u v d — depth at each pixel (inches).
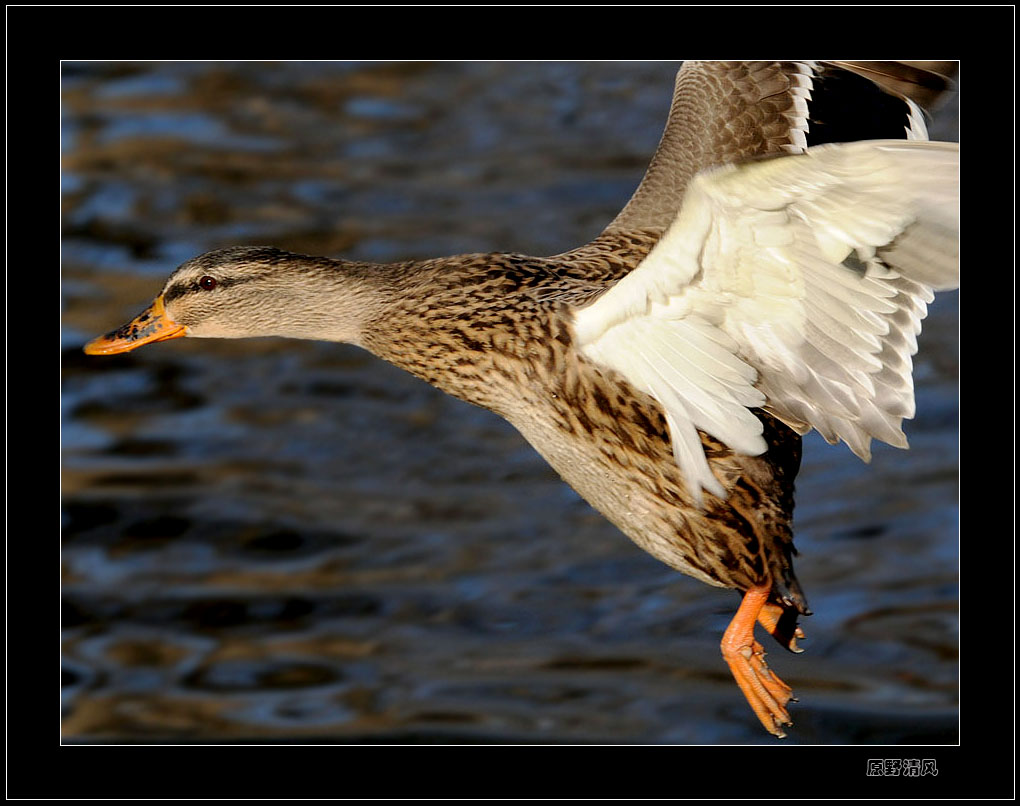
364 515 546.9
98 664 483.5
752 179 269.9
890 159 261.6
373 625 499.8
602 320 305.0
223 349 628.1
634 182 713.6
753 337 292.2
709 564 318.0
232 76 793.6
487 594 510.9
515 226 679.7
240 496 553.6
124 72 786.8
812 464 578.6
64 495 548.4
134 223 673.6
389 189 708.0
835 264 277.7
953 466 565.6
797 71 357.1
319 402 602.2
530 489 562.3
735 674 316.5
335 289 342.0
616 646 487.5
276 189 703.7
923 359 617.0
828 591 509.0
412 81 801.6
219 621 501.7
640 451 312.3
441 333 326.0
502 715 462.6
